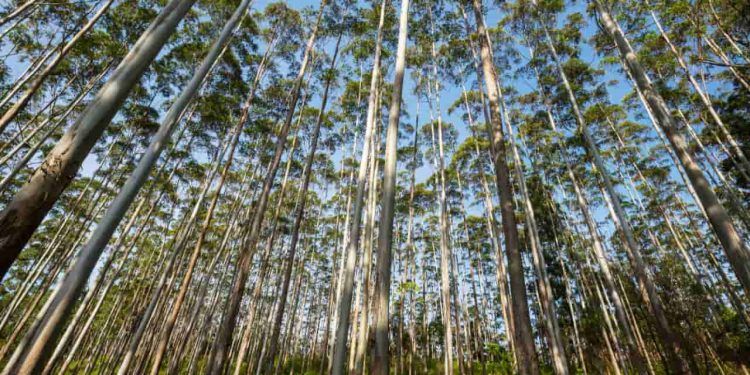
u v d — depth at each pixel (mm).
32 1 7527
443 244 10164
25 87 9773
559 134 11375
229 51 10703
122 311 23344
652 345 10078
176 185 16312
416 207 19547
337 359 3801
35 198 1808
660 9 8477
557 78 12289
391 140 4191
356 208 5324
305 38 12164
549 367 10055
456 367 15828
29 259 16953
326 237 23891
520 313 4711
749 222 10086
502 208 5574
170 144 13359
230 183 17781
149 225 20422
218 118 12094
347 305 4234
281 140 8648
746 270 3668
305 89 12406
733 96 11578
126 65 2377
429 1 10664
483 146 15508
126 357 7355
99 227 2320
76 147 2016
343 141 16219
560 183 15586
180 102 3688
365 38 10617
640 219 17516
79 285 2104
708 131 13023
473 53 10797
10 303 13328
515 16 12375
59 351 8875
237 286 6812
